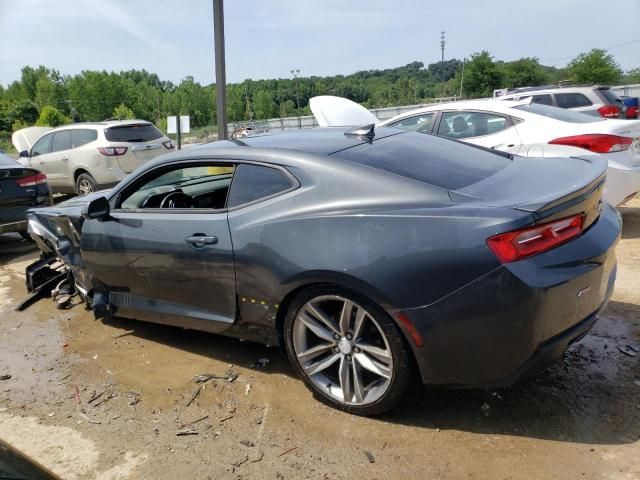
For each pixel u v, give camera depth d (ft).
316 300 9.62
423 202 8.90
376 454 8.74
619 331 12.34
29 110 276.62
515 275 7.91
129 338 13.76
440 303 8.35
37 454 9.33
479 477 8.07
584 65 181.68
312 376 10.16
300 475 8.40
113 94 288.92
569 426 9.09
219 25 24.43
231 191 10.80
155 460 8.98
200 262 11.00
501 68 193.77
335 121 31.35
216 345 13.04
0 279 19.71
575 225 8.64
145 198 12.63
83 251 13.43
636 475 7.89
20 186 23.09
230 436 9.47
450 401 10.03
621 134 19.13
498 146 21.25
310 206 9.63
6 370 12.50
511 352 8.26
